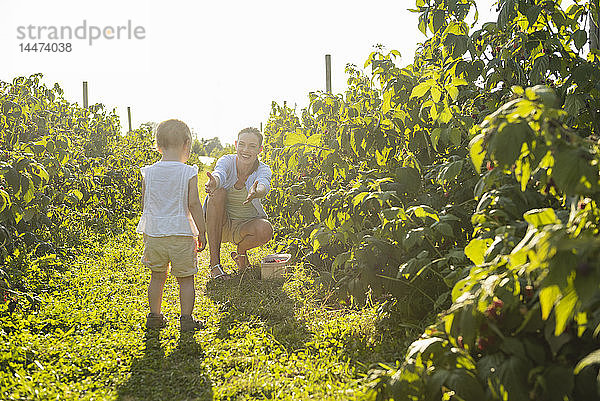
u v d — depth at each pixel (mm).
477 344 2258
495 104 4004
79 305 4699
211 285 5602
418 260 3418
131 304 4801
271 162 8109
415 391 2312
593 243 1634
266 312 4633
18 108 6770
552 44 3824
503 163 2012
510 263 2080
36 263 5629
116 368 3539
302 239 6086
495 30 4027
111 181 10461
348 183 4902
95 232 8141
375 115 4656
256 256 6848
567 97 3572
